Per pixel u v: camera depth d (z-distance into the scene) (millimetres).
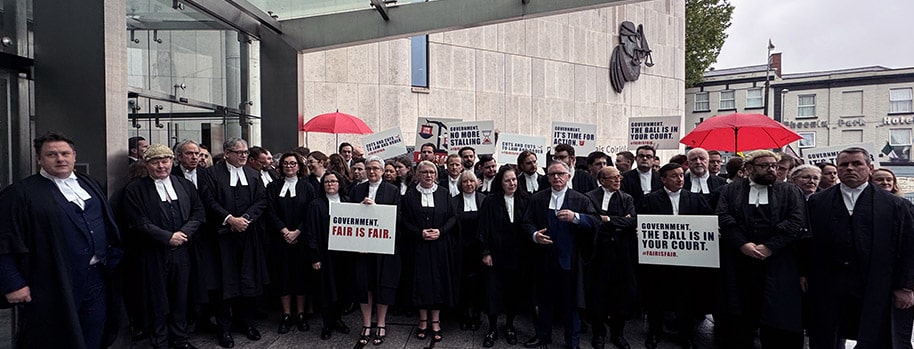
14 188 3266
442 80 14289
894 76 29656
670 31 21156
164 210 4113
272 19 8391
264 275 4852
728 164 5680
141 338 4637
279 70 8625
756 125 6039
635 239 4574
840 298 3756
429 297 4605
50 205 3305
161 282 4148
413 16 7949
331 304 4781
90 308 3564
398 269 4742
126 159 4332
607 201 4660
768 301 3920
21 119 4527
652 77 20375
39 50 4141
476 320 5152
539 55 16438
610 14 18562
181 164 4809
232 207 4672
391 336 4938
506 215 4719
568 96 17281
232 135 8648
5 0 4535
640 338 4918
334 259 4863
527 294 4777
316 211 4809
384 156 7438
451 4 7766
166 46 7047
